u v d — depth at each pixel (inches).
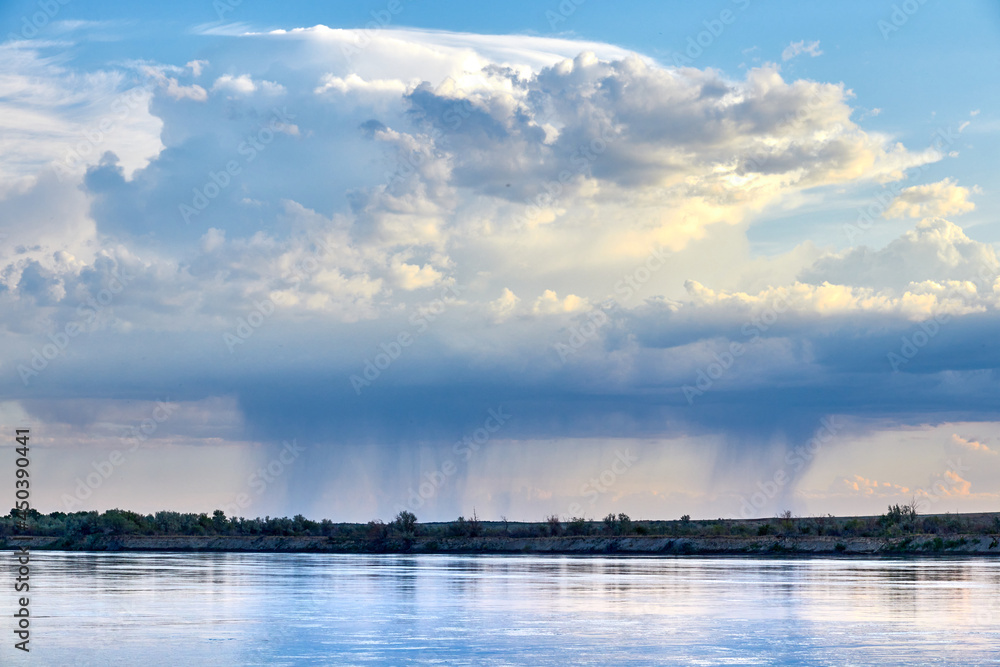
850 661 1920.5
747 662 1918.1
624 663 1909.4
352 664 1891.0
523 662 1921.8
